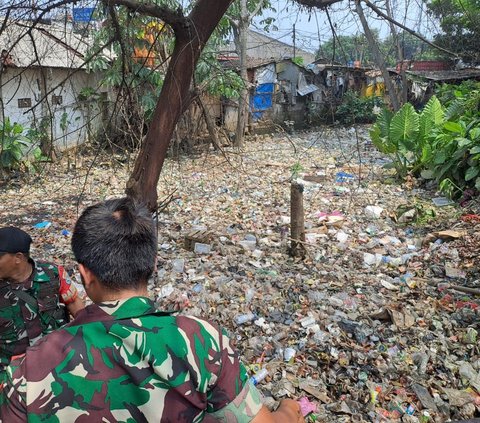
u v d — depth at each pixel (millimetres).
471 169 9312
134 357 1295
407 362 4113
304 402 3521
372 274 6051
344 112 22250
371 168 11773
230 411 1352
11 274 2330
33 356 1315
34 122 4531
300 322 4727
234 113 18656
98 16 4336
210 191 10273
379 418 3445
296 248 6438
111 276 1399
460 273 5938
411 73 23422
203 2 4078
